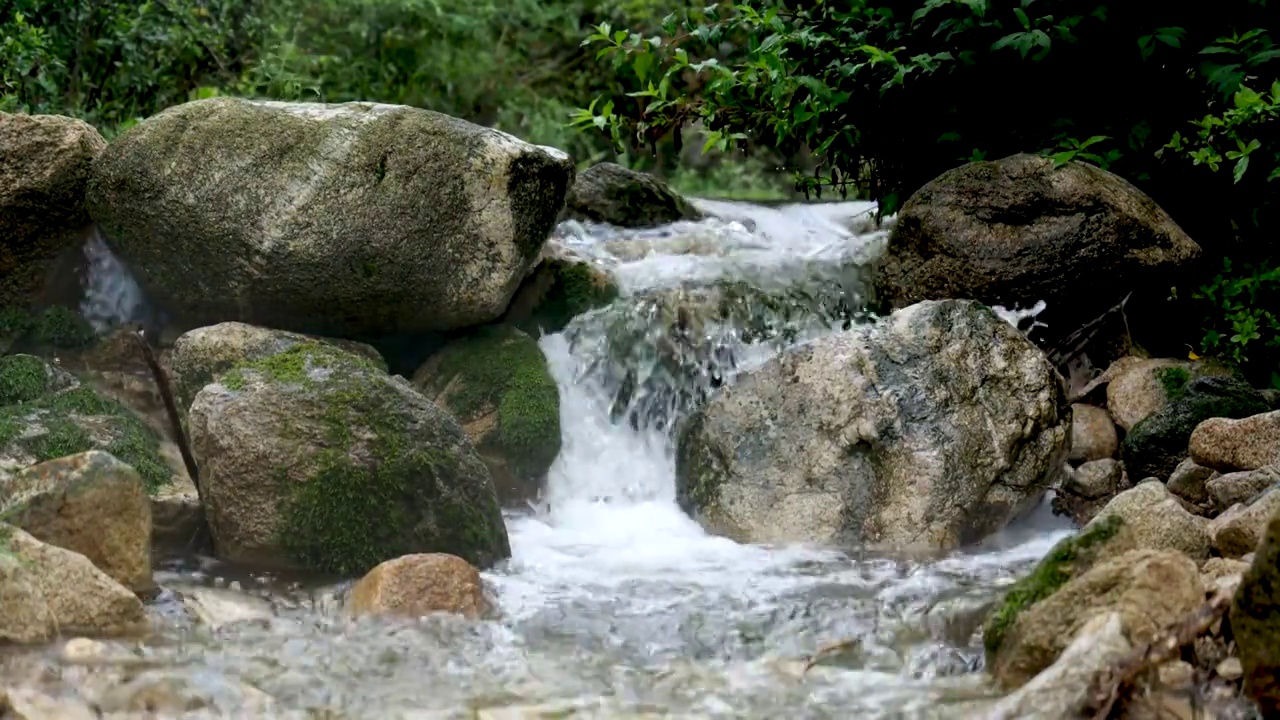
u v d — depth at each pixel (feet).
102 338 19.38
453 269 19.06
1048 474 18.26
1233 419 17.38
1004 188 20.74
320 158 18.85
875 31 22.45
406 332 19.54
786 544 17.56
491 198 19.10
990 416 18.04
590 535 17.92
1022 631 12.44
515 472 18.67
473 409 18.90
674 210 26.21
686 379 20.43
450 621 14.10
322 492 15.65
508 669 12.94
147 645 13.11
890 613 14.62
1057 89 22.48
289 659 12.99
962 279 20.58
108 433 17.39
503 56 43.60
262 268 18.62
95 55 29.71
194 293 19.04
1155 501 14.53
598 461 19.70
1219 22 21.48
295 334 18.39
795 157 43.68
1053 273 20.36
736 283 21.30
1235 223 22.04
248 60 34.32
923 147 23.41
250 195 18.72
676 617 14.51
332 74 39.40
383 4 40.52
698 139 44.96
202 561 15.98
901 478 17.61
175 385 17.93
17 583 12.64
